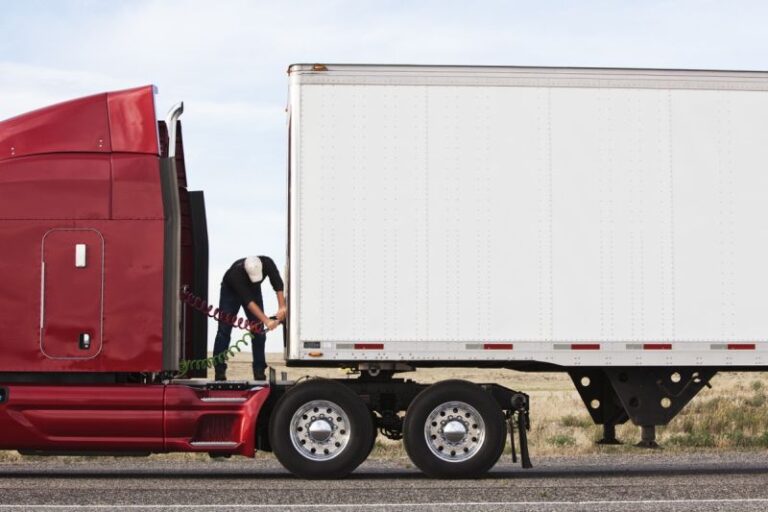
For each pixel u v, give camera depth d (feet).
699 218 41.22
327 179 40.45
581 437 63.62
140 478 41.01
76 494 35.09
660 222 41.09
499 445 40.40
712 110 41.47
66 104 41.16
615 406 44.88
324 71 40.52
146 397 40.14
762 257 41.37
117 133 40.83
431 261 40.42
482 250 40.57
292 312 40.14
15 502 33.19
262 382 41.78
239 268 43.01
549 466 47.01
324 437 40.45
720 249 41.27
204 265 45.39
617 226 40.93
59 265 39.88
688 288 41.06
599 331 40.70
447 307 40.40
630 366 41.93
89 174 40.29
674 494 35.14
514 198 40.75
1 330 39.63
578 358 40.55
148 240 40.16
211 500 33.81
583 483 38.50
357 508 32.04
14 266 39.78
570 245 40.78
